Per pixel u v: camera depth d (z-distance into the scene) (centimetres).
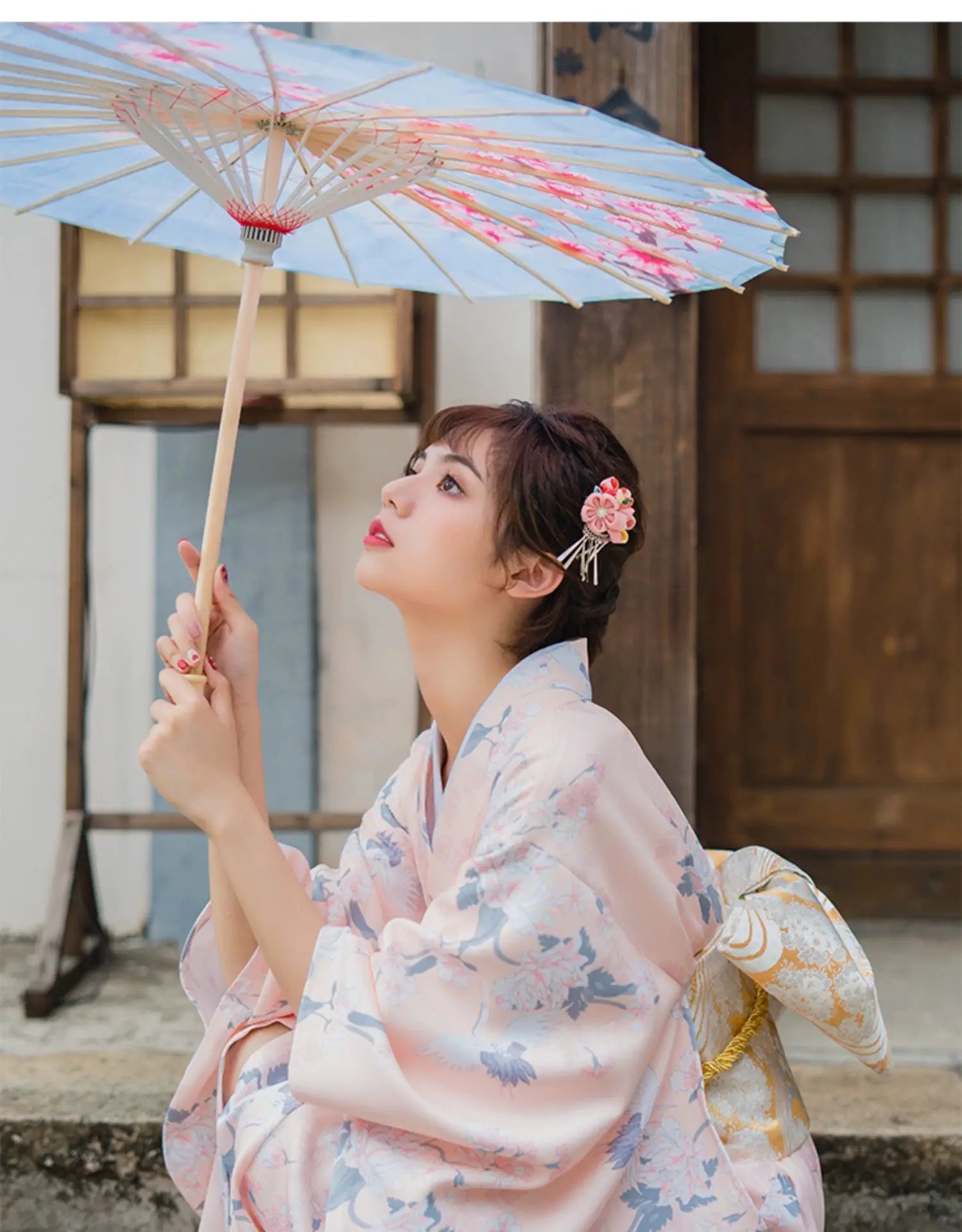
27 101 118
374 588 128
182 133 113
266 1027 128
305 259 155
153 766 118
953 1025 238
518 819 115
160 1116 190
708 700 308
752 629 310
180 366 253
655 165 115
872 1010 123
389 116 109
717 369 307
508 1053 109
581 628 133
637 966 117
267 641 289
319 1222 111
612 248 138
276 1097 118
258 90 106
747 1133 123
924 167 309
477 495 126
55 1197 190
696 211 123
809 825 310
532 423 129
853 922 310
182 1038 227
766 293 309
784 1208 118
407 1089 106
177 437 288
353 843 142
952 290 311
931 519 312
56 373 294
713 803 309
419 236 148
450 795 124
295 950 117
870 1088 206
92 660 292
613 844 117
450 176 129
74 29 97
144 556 293
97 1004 246
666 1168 116
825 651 311
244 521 288
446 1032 109
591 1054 111
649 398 206
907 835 311
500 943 110
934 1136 188
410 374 249
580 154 115
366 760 295
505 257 147
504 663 131
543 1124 108
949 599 313
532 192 130
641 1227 113
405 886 137
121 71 109
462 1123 106
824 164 309
